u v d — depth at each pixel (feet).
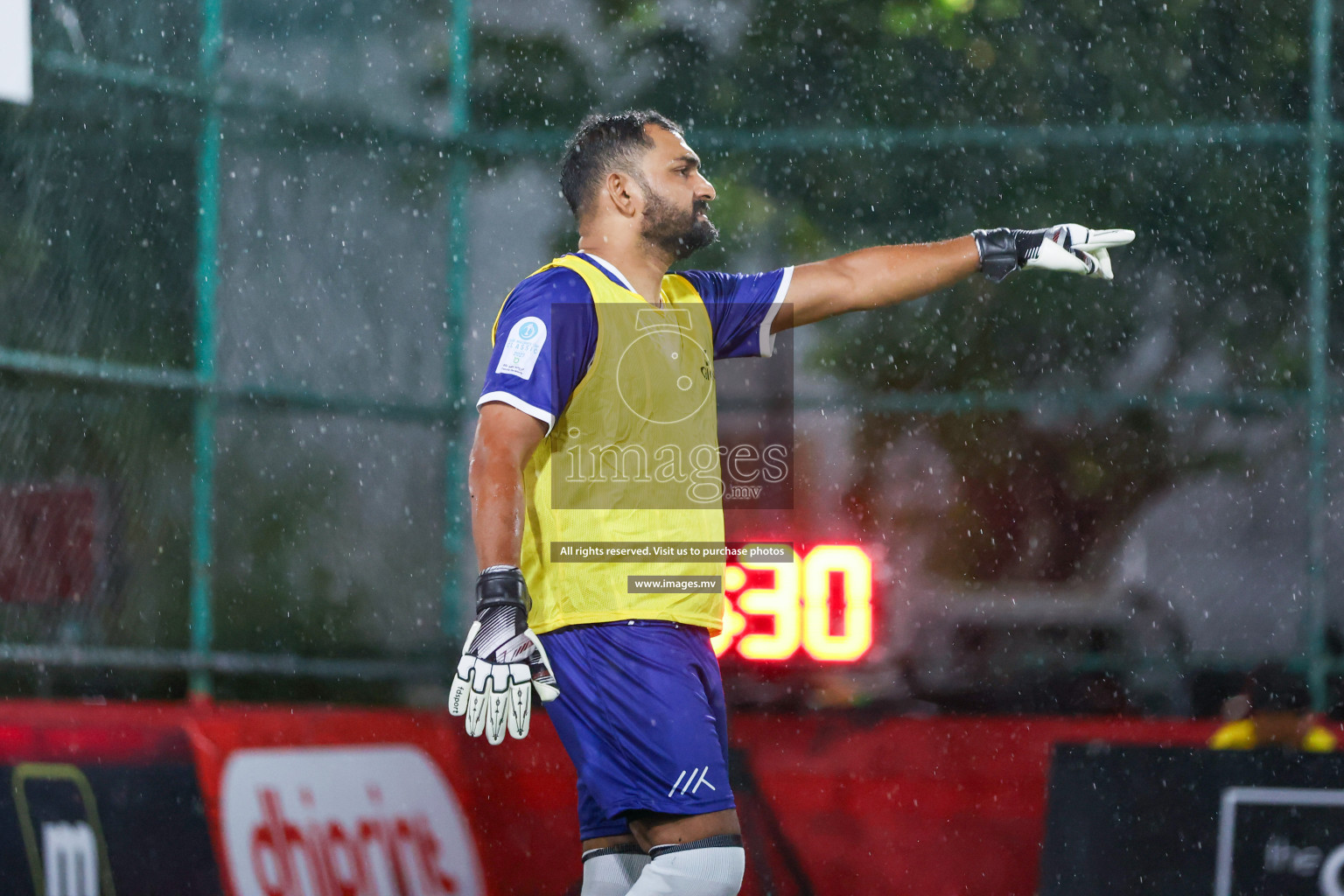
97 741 50.16
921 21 98.22
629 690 29.01
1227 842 57.82
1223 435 82.94
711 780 29.01
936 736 60.75
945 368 91.20
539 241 80.84
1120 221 90.02
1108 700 75.15
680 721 28.94
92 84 68.18
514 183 80.79
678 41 99.45
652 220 30.86
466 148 79.25
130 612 64.49
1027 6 97.09
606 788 29.37
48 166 67.10
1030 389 89.66
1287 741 59.16
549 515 29.32
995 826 59.31
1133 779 58.90
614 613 29.14
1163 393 87.30
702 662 29.96
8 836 46.24
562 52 98.12
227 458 70.18
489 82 97.04
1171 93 95.40
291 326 72.59
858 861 59.36
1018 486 84.17
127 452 65.16
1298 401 75.92
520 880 58.75
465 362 77.41
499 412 28.22
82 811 48.47
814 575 77.46
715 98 98.89
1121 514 82.64
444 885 57.52
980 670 78.07
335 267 74.43
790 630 75.97
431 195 78.33
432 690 71.20
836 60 98.68
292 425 71.77
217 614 69.67
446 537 75.10
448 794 59.21
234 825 52.13
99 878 48.11
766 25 99.50
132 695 61.98
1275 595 79.51
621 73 98.68
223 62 72.54
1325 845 57.82
